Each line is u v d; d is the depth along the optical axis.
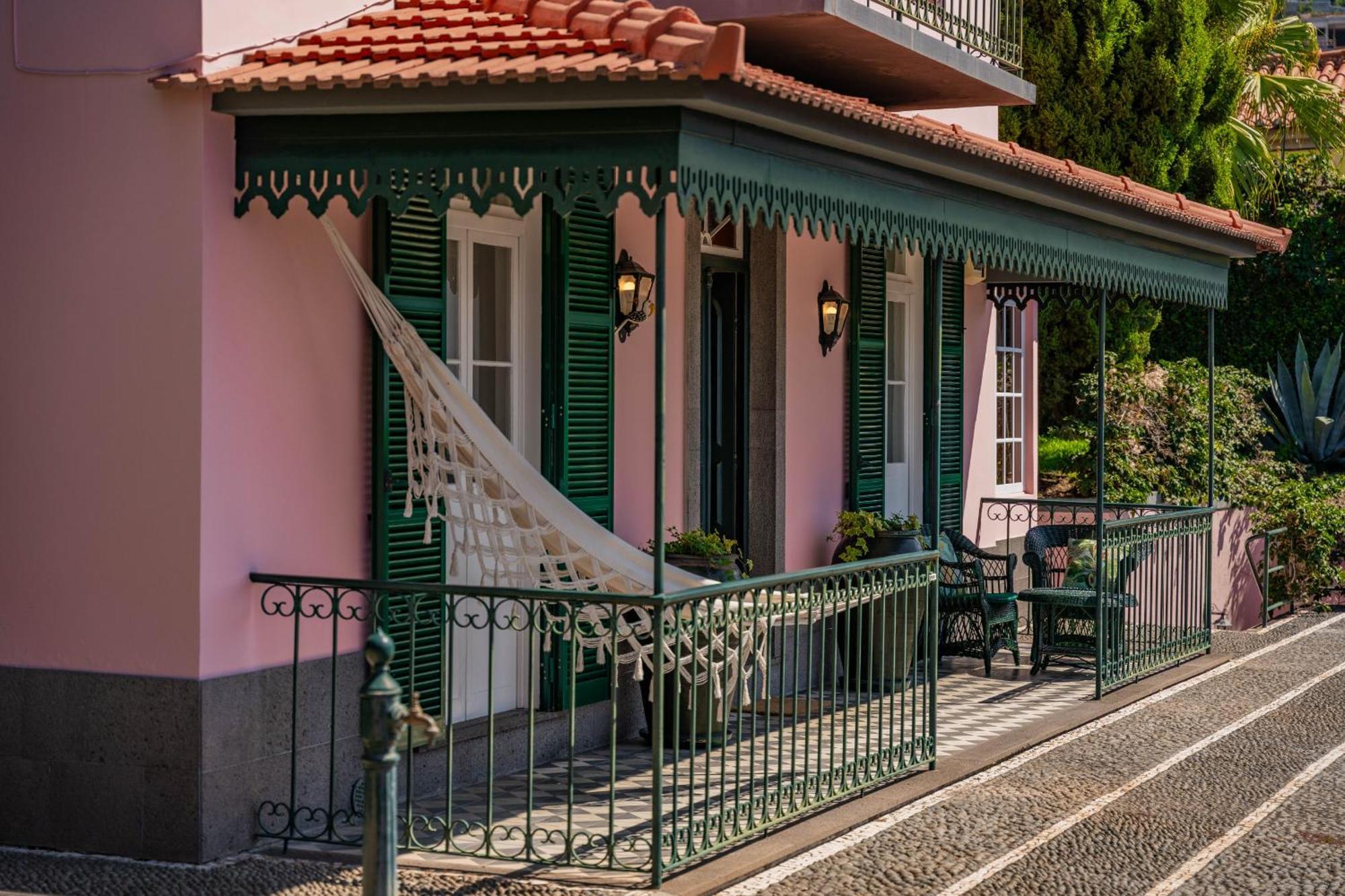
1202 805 8.02
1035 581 12.66
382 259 7.48
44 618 7.01
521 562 7.28
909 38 9.55
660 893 6.25
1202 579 13.34
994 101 11.21
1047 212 9.95
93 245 6.94
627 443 9.41
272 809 7.04
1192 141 18.20
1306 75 21.61
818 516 11.51
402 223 7.63
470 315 8.45
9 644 7.07
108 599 6.89
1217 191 18.78
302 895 6.29
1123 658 11.52
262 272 7.03
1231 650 13.38
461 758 8.15
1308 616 15.91
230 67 6.89
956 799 8.09
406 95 6.41
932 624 8.66
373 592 7.01
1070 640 12.20
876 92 10.87
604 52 6.32
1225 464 17.33
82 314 6.96
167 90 6.80
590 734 9.07
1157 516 12.04
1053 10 16.98
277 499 7.12
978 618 12.29
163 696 6.78
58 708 6.96
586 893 6.28
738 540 10.93
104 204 6.92
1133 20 17.25
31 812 7.01
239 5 6.96
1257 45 19.91
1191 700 11.06
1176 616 13.46
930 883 6.60
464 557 8.27
